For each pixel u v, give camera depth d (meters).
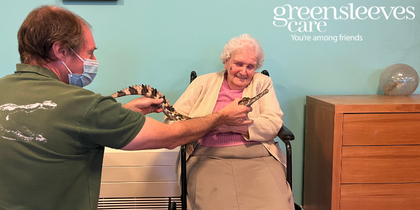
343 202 1.34
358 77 1.69
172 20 1.63
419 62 1.68
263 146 1.26
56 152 0.75
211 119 1.06
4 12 1.57
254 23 1.64
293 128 1.73
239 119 1.13
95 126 0.78
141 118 0.86
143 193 1.49
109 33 1.62
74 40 0.85
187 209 1.13
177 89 1.69
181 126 0.95
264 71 1.53
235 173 1.16
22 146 0.73
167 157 1.47
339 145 1.31
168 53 1.65
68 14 0.86
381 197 1.34
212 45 1.65
